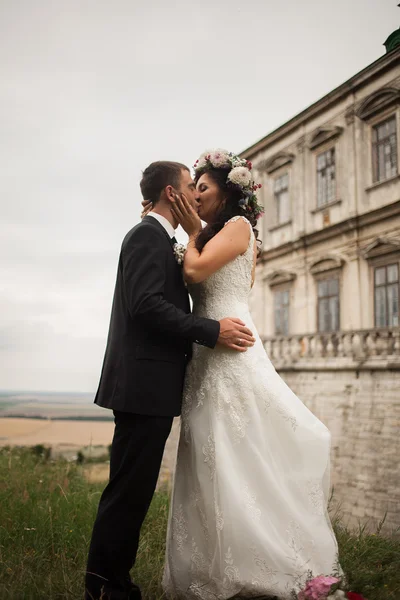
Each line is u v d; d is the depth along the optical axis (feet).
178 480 8.55
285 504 7.66
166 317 7.65
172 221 8.75
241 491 7.59
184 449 8.57
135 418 7.81
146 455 7.73
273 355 55.93
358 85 54.19
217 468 7.68
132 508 7.68
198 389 8.50
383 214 50.60
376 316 51.24
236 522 7.38
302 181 61.72
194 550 7.99
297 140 62.95
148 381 7.79
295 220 62.28
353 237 54.13
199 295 8.98
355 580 7.89
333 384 47.93
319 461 8.15
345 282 54.80
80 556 9.55
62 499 13.33
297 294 61.00
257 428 8.04
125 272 7.94
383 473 41.81
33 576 8.15
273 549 7.32
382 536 11.59
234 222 8.81
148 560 9.53
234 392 8.16
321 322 57.52
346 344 48.01
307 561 7.50
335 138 57.47
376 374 44.06
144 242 7.97
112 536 7.54
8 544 9.92
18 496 13.37
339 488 45.19
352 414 45.52
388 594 7.86
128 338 8.00
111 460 8.08
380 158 52.34
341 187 56.18
